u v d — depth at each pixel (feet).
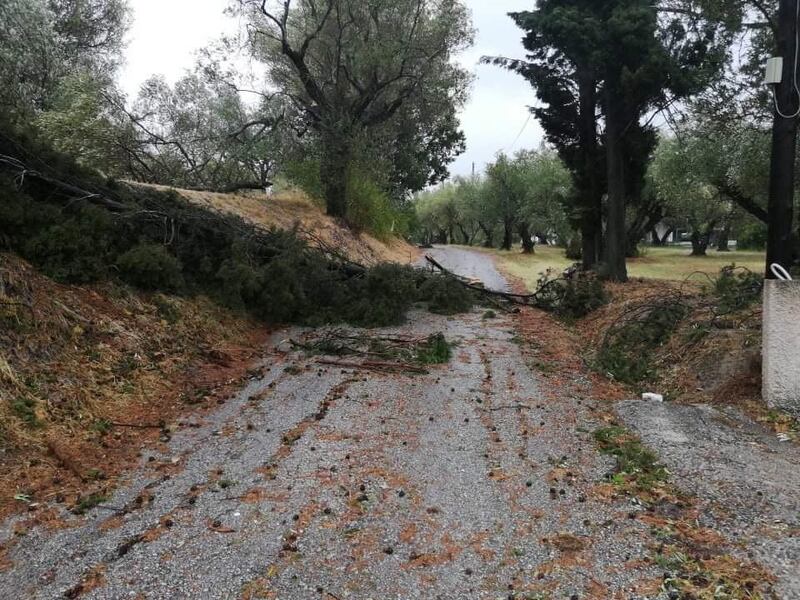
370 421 18.80
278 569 10.72
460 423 18.75
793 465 14.96
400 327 35.32
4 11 42.57
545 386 23.27
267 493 13.67
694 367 22.62
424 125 96.02
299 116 70.49
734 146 50.49
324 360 26.55
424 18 69.56
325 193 69.21
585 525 12.26
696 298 31.32
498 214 142.20
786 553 10.89
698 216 106.32
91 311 22.08
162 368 21.94
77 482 13.93
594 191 54.54
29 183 25.14
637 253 111.65
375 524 12.35
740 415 18.61
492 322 38.50
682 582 10.17
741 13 43.60
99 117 49.47
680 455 15.67
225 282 30.71
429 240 235.81
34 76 47.60
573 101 54.95
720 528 11.93
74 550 11.18
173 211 30.91
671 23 44.50
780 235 19.63
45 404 16.58
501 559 11.09
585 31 42.78
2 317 17.97
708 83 45.68
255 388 22.11
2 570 10.52
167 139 60.90
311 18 65.46
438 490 13.94
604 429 17.97
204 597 9.91
